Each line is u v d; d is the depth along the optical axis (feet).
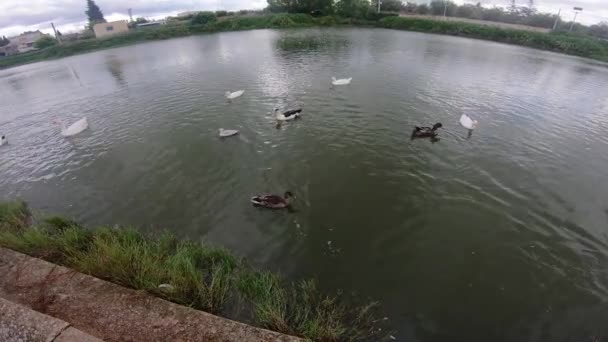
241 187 31.12
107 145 42.52
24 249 21.20
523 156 36.83
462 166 34.55
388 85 63.36
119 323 14.82
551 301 19.35
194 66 88.94
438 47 107.45
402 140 40.32
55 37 227.81
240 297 18.61
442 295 19.72
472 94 58.75
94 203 30.09
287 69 78.74
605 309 18.81
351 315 18.37
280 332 15.74
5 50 239.50
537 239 24.22
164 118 50.65
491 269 21.61
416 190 30.32
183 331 14.51
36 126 52.65
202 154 38.04
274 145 39.45
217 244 23.88
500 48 108.99
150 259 19.35
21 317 13.73
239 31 169.27
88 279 17.33
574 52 104.42
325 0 189.06
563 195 29.78
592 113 51.19
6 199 31.71
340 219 26.43
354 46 108.88
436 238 24.35
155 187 31.96
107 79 82.28
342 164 34.86
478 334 17.43
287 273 21.24
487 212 27.22
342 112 49.70
